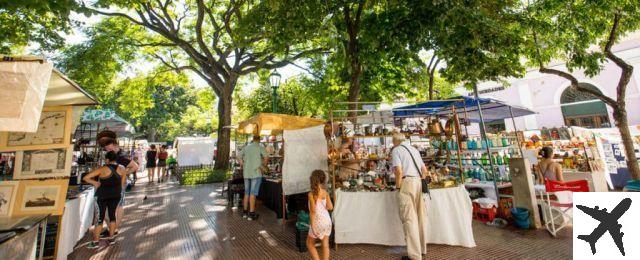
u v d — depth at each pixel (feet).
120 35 44.78
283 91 72.95
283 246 16.17
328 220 13.03
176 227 20.24
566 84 54.24
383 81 36.94
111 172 16.94
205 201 30.53
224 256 14.76
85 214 18.47
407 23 24.72
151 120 135.74
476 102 23.54
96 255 14.99
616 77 49.42
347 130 20.77
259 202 29.30
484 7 24.77
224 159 51.60
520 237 16.48
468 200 15.97
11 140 13.15
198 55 48.34
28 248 9.40
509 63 24.35
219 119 52.70
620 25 24.66
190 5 49.96
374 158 18.83
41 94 9.10
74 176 20.66
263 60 48.44
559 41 25.41
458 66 24.71
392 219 15.70
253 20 26.81
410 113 26.81
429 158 22.98
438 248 15.19
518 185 19.03
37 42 28.43
